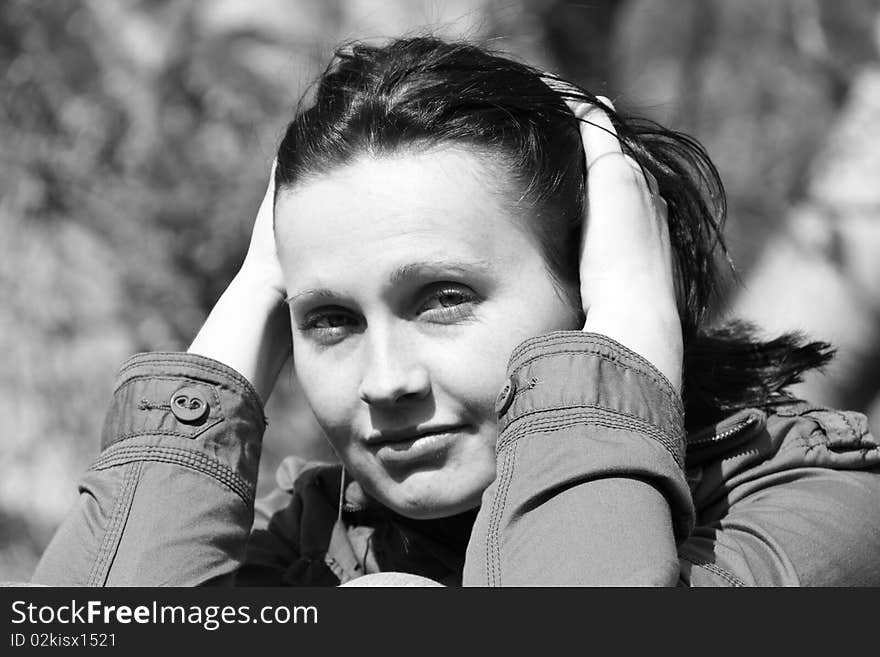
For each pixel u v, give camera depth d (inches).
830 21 318.3
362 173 111.4
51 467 290.7
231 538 115.8
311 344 114.6
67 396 290.5
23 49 301.0
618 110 141.8
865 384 259.4
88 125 298.5
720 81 322.3
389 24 294.0
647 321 112.0
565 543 100.3
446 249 109.7
